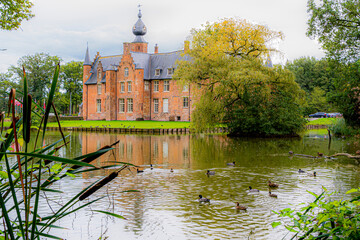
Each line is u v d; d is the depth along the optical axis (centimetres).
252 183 1440
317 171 1703
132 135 4378
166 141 3475
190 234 875
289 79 3678
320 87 8844
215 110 3762
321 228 375
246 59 3725
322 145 2972
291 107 3738
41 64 8175
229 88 3784
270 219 980
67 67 9400
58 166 338
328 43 3119
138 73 7050
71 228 900
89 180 1466
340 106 3334
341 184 1398
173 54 7169
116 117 7412
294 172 1681
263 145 3009
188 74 3762
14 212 946
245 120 3794
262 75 3444
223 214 1030
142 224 942
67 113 10919
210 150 2642
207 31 3978
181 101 6850
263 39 3762
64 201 1130
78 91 9806
